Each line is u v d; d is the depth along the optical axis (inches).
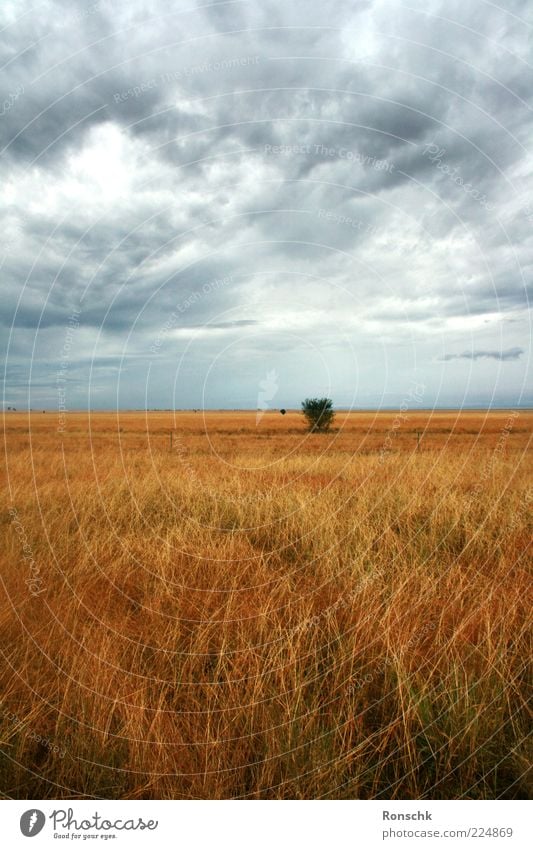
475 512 238.2
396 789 105.7
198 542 212.1
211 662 135.9
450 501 249.4
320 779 106.8
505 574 172.2
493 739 108.9
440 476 324.2
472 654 129.7
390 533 211.0
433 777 109.1
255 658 130.3
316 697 116.5
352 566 182.1
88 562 185.5
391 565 182.7
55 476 343.3
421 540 207.2
